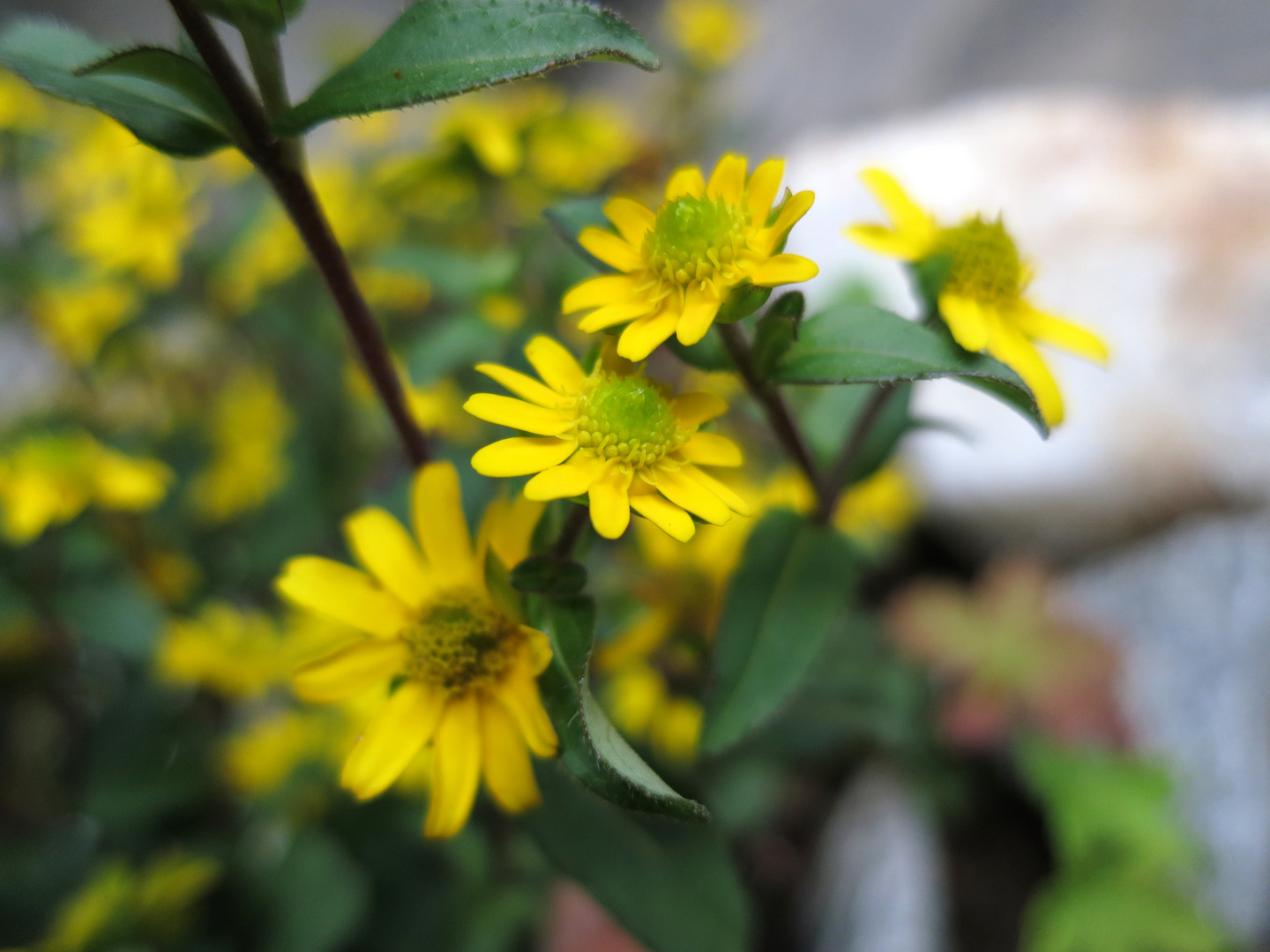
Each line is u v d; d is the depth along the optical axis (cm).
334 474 17
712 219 8
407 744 8
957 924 18
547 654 8
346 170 19
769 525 10
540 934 14
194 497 18
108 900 13
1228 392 23
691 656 12
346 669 8
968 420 24
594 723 7
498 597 8
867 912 16
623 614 12
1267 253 24
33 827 18
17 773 18
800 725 16
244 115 7
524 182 15
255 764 14
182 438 19
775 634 9
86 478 14
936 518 24
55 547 14
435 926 13
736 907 9
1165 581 22
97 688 18
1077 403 24
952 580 25
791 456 9
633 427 7
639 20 41
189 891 13
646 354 7
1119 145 28
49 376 23
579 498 7
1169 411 23
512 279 13
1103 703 18
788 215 7
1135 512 23
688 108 24
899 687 18
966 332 8
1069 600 23
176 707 16
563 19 7
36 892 16
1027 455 24
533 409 8
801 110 39
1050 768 18
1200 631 21
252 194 17
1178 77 33
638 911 9
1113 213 26
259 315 17
